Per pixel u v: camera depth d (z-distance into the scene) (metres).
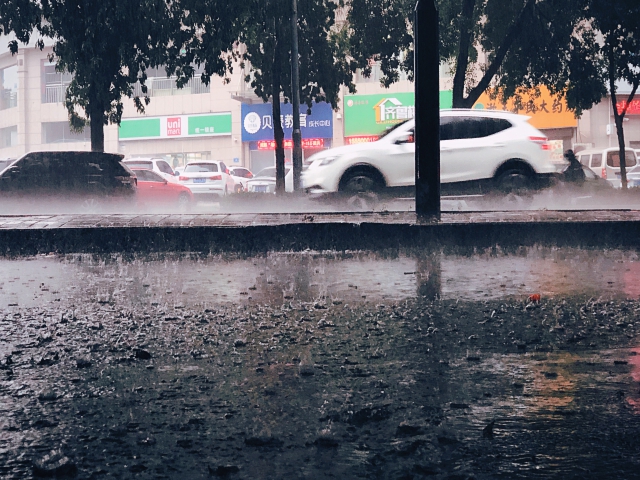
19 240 9.33
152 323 4.44
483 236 9.14
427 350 3.65
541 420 2.53
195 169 28.42
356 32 21.95
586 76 21.61
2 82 49.66
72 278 6.78
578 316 4.52
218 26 18.94
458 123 13.59
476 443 2.29
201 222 9.71
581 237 9.26
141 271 7.31
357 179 13.51
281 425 2.49
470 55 23.34
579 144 36.88
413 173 13.47
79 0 18.20
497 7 21.84
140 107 19.78
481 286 5.89
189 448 2.28
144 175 23.25
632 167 28.94
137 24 18.23
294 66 20.98
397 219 9.59
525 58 21.52
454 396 2.83
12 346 3.80
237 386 3.01
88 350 3.70
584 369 3.25
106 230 9.42
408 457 2.18
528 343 3.80
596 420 2.52
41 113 46.00
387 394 2.86
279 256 8.64
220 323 4.42
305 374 3.19
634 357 3.47
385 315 4.64
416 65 9.16
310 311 4.82
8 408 2.71
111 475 2.06
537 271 6.82
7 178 18.08
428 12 8.96
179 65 19.38
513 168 13.50
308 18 22.58
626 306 4.85
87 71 18.50
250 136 41.94
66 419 2.58
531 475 2.04
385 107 39.28
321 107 40.31
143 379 3.13
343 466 2.11
